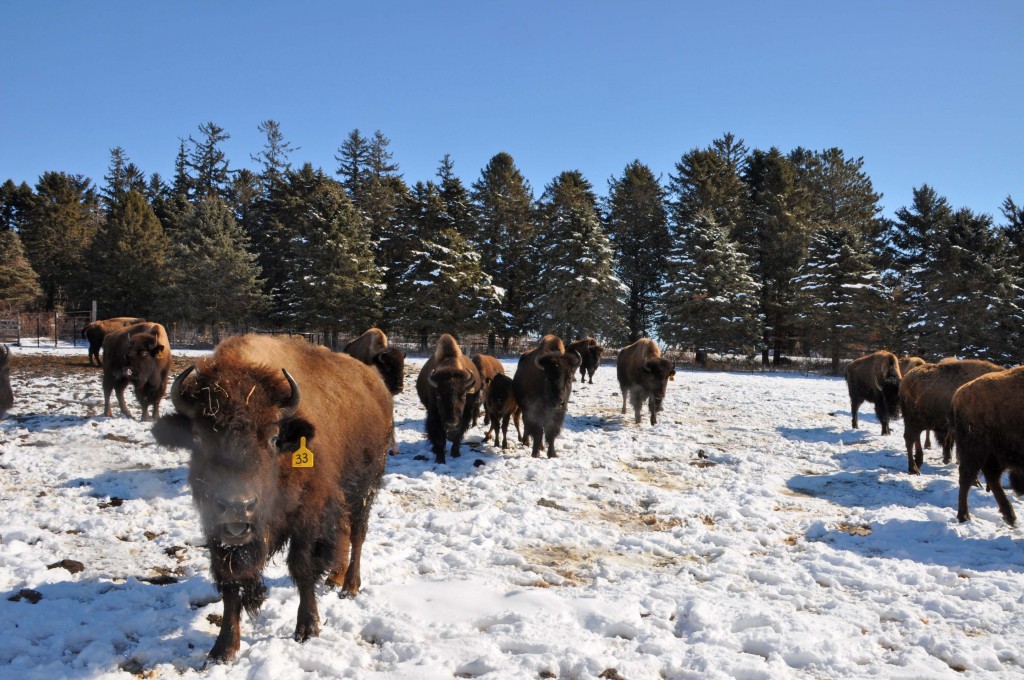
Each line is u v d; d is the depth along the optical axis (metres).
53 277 57.91
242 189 67.00
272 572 5.24
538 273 49.31
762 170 53.31
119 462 8.92
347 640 4.12
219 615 4.46
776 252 45.19
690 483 9.23
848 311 36.72
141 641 4.04
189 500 7.18
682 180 51.47
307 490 3.90
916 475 10.15
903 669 3.91
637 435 12.92
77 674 3.61
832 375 35.22
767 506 7.99
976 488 8.98
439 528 6.63
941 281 37.22
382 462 5.28
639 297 51.09
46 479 7.90
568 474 9.27
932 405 9.87
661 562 5.98
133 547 5.78
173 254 47.78
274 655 3.82
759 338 39.94
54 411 12.88
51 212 58.81
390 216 58.78
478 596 4.86
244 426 3.29
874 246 47.53
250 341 4.08
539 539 6.48
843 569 5.70
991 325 36.34
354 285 42.16
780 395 21.28
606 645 4.17
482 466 9.56
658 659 3.98
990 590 5.17
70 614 4.37
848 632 4.43
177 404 3.36
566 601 4.78
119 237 50.44
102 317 49.75
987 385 7.21
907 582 5.49
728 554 6.05
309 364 4.54
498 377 11.45
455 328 42.16
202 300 45.50
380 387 5.36
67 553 5.57
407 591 4.92
